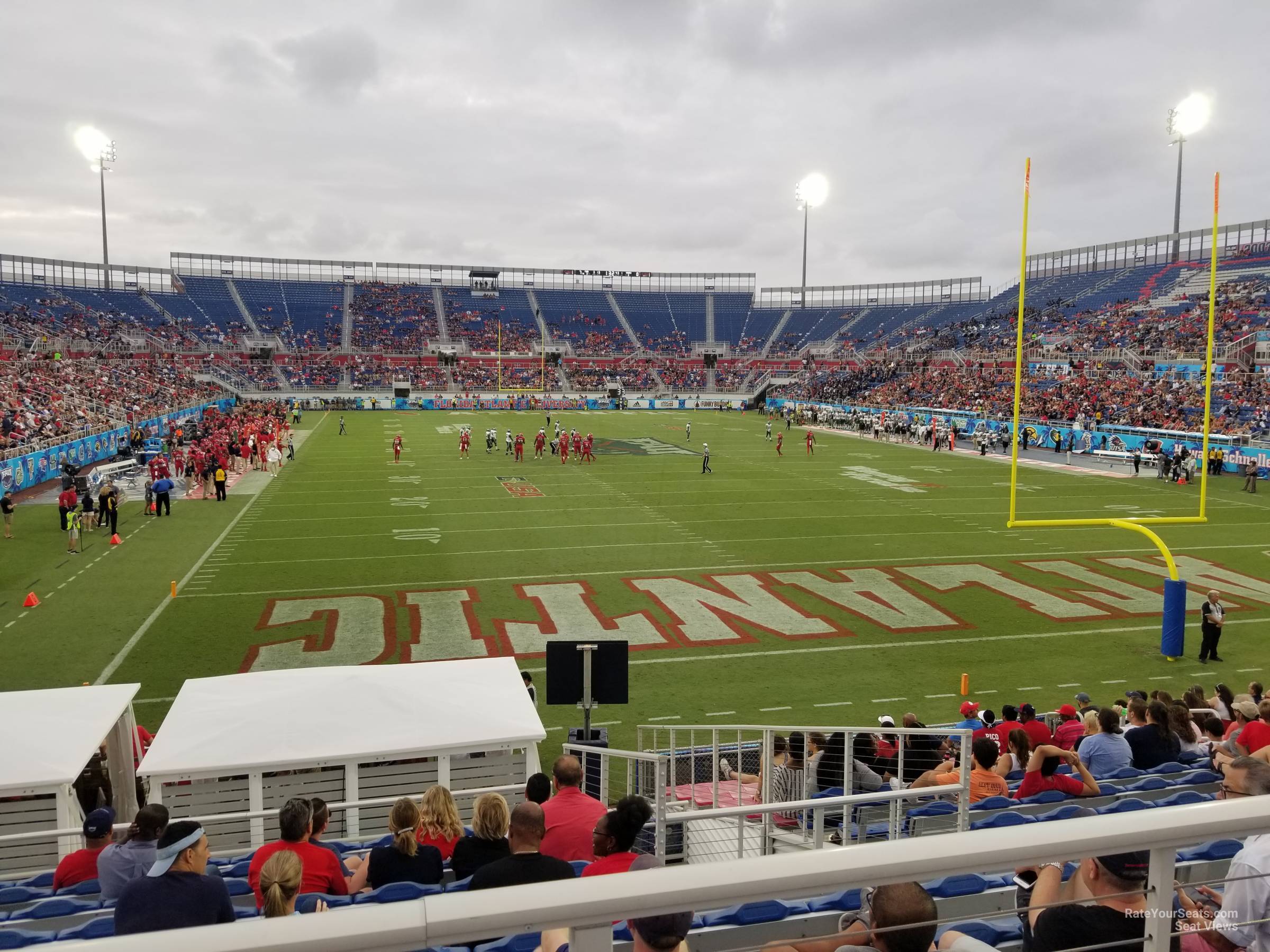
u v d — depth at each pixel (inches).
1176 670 568.1
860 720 486.9
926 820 245.6
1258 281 2322.8
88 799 340.2
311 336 3262.8
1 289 2775.6
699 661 578.6
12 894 233.6
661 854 195.2
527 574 781.9
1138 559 852.6
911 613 679.7
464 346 3329.2
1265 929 107.5
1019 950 137.9
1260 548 899.4
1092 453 1723.7
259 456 1445.6
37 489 1177.4
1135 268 2878.9
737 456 1688.0
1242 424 1536.7
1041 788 276.8
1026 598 722.2
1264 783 142.4
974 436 1914.4
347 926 54.2
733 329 3799.2
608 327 3730.3
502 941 146.6
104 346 2608.3
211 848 310.3
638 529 978.7
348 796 318.7
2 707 328.2
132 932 139.4
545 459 1619.1
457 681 358.0
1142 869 97.0
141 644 592.7
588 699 362.0
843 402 2608.3
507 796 330.6
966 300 3612.2
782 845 268.2
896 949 80.4
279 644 596.1
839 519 1043.9
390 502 1138.7
